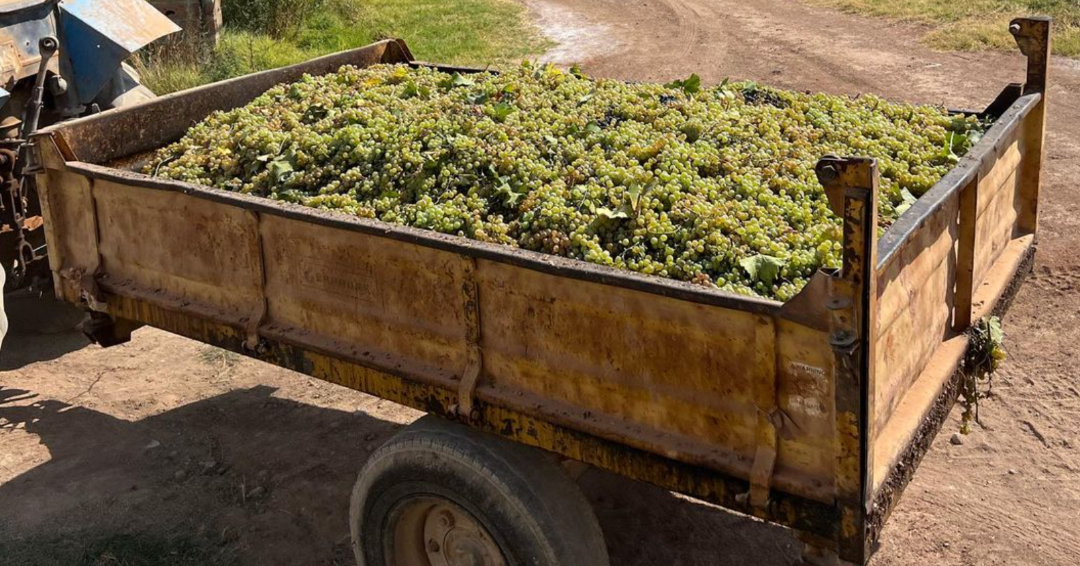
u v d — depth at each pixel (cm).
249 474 570
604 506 528
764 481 335
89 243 522
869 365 307
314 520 531
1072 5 1623
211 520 530
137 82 809
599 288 355
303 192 511
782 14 1997
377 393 432
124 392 660
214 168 541
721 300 323
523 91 596
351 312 430
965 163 414
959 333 433
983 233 455
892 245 328
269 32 1759
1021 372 643
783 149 501
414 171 494
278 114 592
